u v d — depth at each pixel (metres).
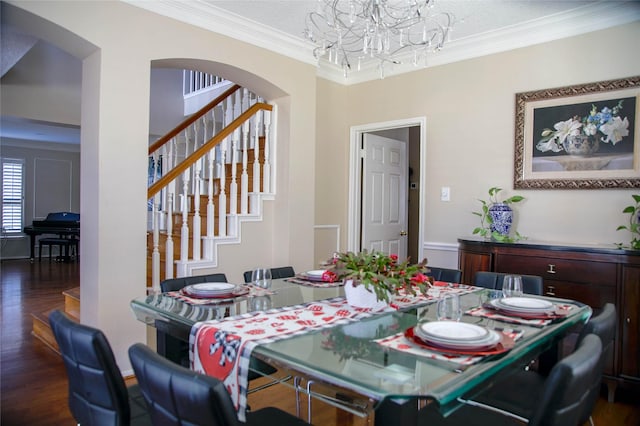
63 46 2.81
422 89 4.05
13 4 2.37
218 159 4.64
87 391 1.33
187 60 3.17
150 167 5.46
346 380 1.10
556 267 2.81
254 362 1.51
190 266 3.30
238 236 3.65
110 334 2.74
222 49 3.33
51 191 9.32
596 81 3.10
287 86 3.80
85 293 2.85
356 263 1.84
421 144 4.06
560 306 1.95
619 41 3.01
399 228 5.20
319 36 3.58
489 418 1.54
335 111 4.54
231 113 4.61
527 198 3.42
